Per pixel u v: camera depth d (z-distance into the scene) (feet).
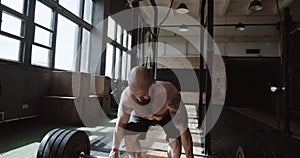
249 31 33.73
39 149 4.50
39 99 14.71
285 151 9.61
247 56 34.83
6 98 12.15
